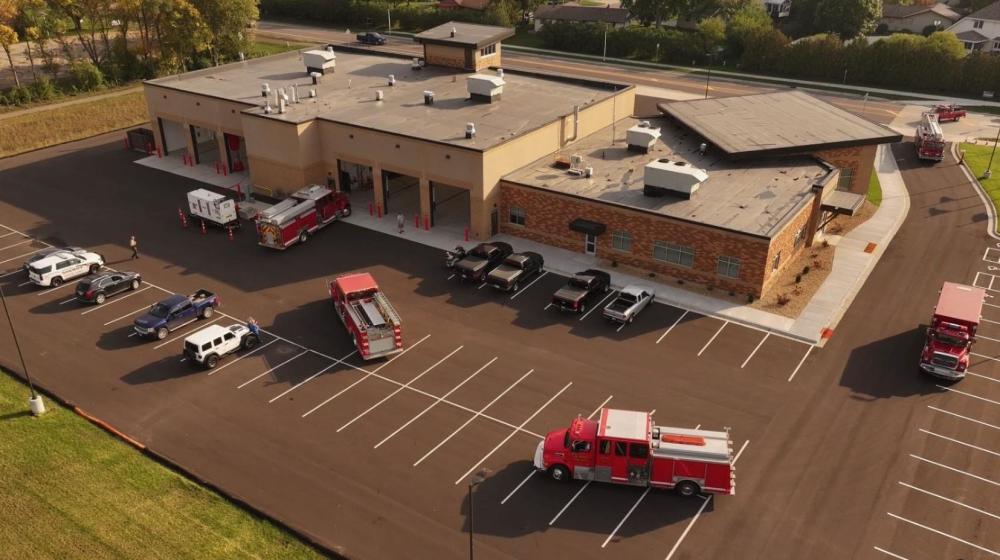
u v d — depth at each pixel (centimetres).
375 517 2895
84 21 10662
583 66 10600
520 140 5312
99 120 8038
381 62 7538
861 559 2686
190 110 6519
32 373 3816
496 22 12369
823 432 3334
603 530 2833
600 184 5112
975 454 3191
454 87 6631
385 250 5134
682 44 10794
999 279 4666
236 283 4719
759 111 6194
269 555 2728
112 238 5362
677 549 2739
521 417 3469
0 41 8212
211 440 3331
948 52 9194
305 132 5659
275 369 3847
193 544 2777
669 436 2992
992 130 7731
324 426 3416
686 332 4134
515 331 4166
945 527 2819
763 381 3700
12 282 4747
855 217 5606
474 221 5259
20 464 3186
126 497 3006
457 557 2711
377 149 5481
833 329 4141
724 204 4741
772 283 4581
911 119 8112
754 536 2794
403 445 3294
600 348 3994
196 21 9206
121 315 4369
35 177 6544
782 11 13862
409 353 3972
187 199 6056
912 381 3684
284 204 5262
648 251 4756
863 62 9631
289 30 13100
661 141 5953
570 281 4431
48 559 2722
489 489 3038
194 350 3788
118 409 3541
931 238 5247
